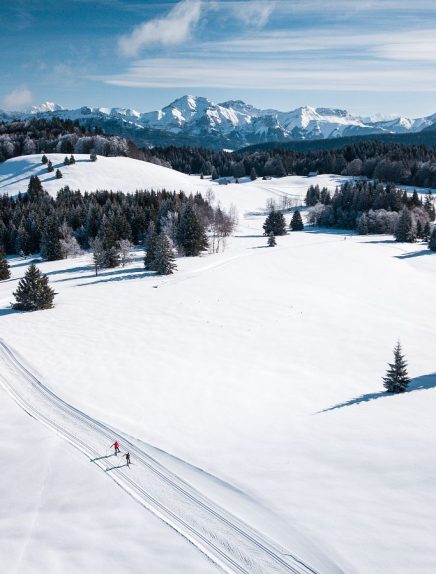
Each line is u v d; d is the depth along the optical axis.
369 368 43.47
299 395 36.97
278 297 67.69
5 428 32.06
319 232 145.38
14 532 22.53
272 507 22.80
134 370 41.56
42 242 111.38
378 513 21.19
